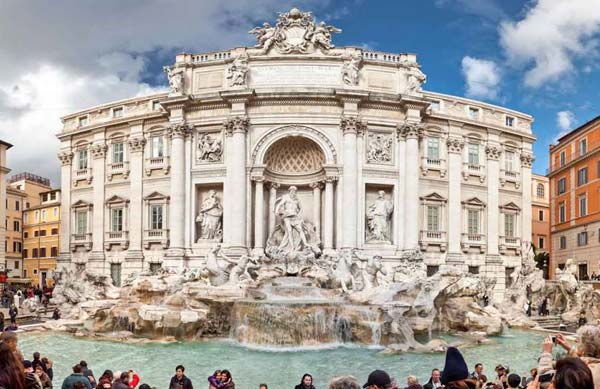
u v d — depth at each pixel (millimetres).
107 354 28984
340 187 48438
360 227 48438
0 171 63688
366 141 49562
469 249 53312
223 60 49938
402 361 27797
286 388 21547
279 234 48719
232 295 36531
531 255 53469
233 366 26281
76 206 56656
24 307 46406
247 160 48688
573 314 46156
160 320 34031
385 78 50344
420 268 43156
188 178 49969
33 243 84875
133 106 54594
